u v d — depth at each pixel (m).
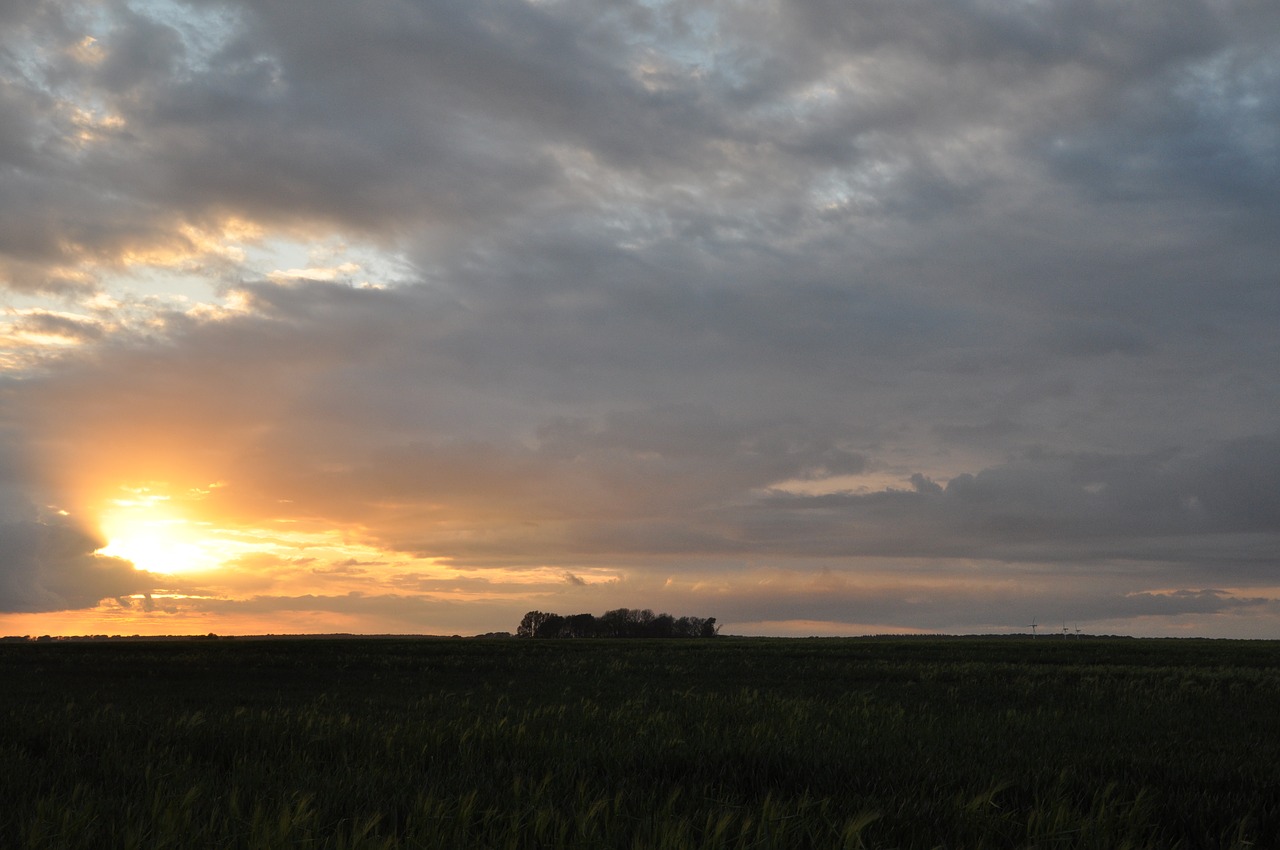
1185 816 7.11
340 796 7.32
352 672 34.47
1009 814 6.90
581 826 5.94
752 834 6.17
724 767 9.03
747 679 31.11
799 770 8.88
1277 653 51.91
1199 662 44.53
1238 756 11.04
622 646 58.62
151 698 21.89
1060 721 15.58
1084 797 7.84
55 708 17.25
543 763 9.33
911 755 10.16
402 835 6.16
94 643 58.47
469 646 55.31
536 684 28.06
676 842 5.63
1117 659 46.25
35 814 6.30
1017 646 58.91
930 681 30.66
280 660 40.22
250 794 7.43
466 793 7.38
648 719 13.81
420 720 14.75
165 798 6.92
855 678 32.00
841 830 6.19
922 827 6.62
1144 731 14.08
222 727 12.40
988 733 13.35
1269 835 6.88
